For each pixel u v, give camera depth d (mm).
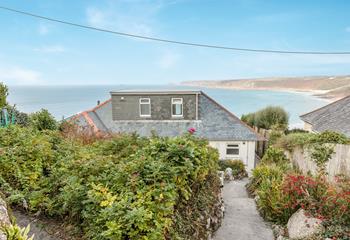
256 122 23516
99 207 2973
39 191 3750
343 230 4246
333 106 16031
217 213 5566
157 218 2842
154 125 15953
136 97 16188
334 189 5004
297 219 5023
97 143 6199
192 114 15984
